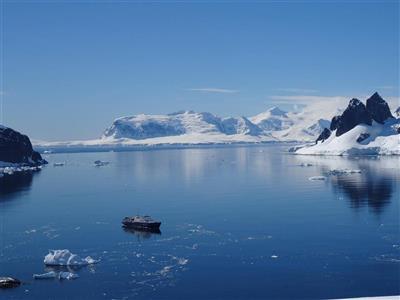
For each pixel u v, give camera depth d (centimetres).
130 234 16775
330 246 14788
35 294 11575
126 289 11762
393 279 12069
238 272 12756
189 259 13838
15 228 17888
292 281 12056
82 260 13762
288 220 18388
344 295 11181
